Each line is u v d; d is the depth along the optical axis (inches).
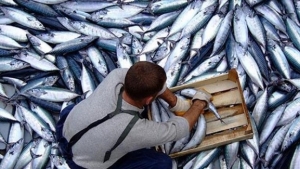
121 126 93.1
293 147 121.9
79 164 101.3
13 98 133.8
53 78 136.8
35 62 137.6
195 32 137.7
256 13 137.6
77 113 97.7
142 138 95.0
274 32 135.6
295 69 132.3
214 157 122.0
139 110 97.0
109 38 140.2
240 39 133.6
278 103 127.0
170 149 119.6
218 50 134.6
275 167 121.3
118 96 95.1
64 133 101.7
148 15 143.6
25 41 142.2
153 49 137.5
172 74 131.5
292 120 123.9
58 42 141.0
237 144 121.6
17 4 145.6
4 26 142.7
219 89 123.6
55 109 133.6
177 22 139.3
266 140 123.5
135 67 91.3
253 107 127.0
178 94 124.5
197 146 119.0
